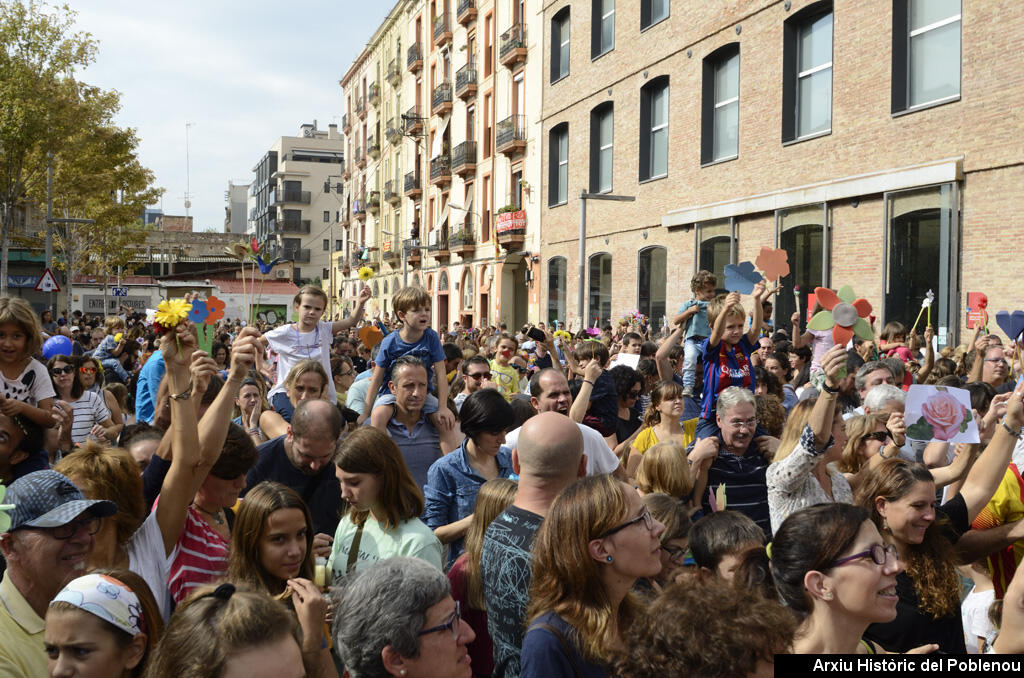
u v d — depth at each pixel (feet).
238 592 7.66
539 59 94.38
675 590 7.59
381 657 8.16
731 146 62.23
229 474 12.57
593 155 81.71
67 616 7.86
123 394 29.84
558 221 89.25
